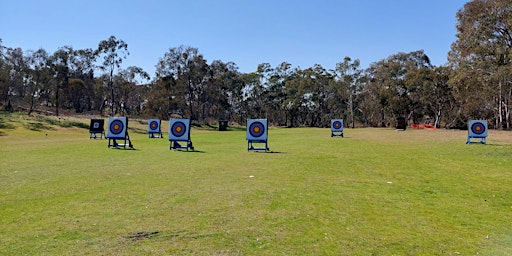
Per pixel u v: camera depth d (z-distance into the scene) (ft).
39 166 42.27
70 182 32.45
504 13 88.02
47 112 181.16
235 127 212.02
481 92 147.33
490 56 106.93
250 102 266.77
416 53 200.44
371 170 41.27
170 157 53.11
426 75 179.32
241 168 42.14
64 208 23.62
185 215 22.18
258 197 27.02
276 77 256.73
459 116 183.21
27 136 101.09
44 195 27.27
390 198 27.48
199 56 204.74
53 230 19.33
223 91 243.40
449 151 62.90
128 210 23.21
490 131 135.13
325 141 89.10
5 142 77.46
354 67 220.23
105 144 74.18
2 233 18.86
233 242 17.69
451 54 126.93
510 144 76.64
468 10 108.78
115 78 227.81
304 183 32.91
